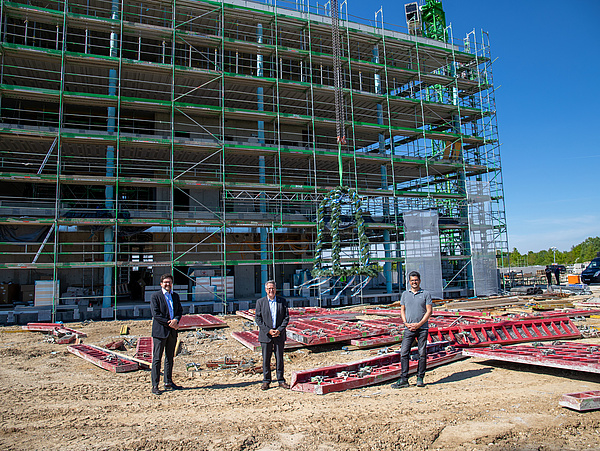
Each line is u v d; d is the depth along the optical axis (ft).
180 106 69.72
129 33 70.18
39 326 49.67
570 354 27.17
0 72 70.18
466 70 103.24
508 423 17.65
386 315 56.70
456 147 98.89
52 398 23.36
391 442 15.90
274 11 79.92
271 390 24.14
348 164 92.07
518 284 124.57
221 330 49.34
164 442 16.33
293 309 59.67
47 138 62.90
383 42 89.35
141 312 63.87
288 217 78.33
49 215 61.00
